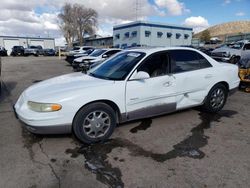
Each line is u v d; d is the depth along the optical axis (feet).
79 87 11.43
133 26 132.57
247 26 403.13
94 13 209.87
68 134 12.59
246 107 18.03
